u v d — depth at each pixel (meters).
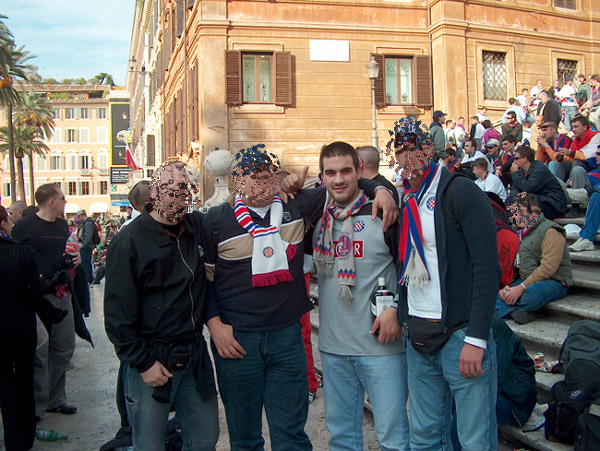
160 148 24.58
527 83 16.55
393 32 15.62
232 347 2.74
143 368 2.56
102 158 72.94
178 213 2.57
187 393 2.77
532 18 16.69
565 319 4.32
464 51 15.59
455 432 3.20
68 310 4.66
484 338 2.33
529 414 3.38
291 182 2.93
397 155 2.53
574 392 3.03
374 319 2.80
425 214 2.53
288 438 2.83
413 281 2.50
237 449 2.86
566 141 8.09
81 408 4.79
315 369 5.16
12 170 38.09
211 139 14.46
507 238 4.33
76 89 78.25
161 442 2.73
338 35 15.31
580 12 17.44
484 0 15.94
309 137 15.10
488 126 12.90
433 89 15.82
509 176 9.21
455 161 10.41
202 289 2.76
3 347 3.55
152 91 27.86
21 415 3.63
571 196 7.12
